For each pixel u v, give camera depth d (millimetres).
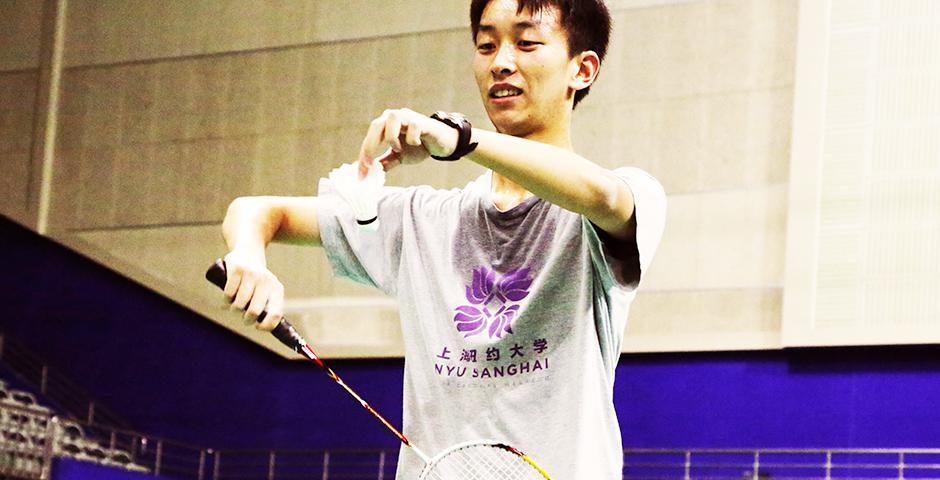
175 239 23391
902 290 19250
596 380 3838
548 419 3842
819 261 19672
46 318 24172
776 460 19625
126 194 23781
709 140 20594
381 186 3652
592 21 4156
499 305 3963
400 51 22562
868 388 19375
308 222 4293
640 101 20969
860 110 19766
